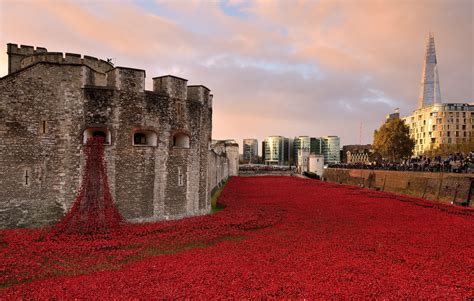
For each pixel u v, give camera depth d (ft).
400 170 188.85
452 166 166.81
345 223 85.66
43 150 72.43
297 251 59.06
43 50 98.58
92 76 79.92
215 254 56.85
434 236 71.67
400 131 279.28
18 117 71.26
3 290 40.93
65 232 66.23
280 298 39.58
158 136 84.12
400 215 98.48
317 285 43.32
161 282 43.78
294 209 108.58
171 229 73.51
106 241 62.49
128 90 79.71
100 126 76.02
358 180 229.25
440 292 41.78
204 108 100.53
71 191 73.26
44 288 41.50
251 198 138.41
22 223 70.85
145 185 81.92
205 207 101.45
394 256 56.90
